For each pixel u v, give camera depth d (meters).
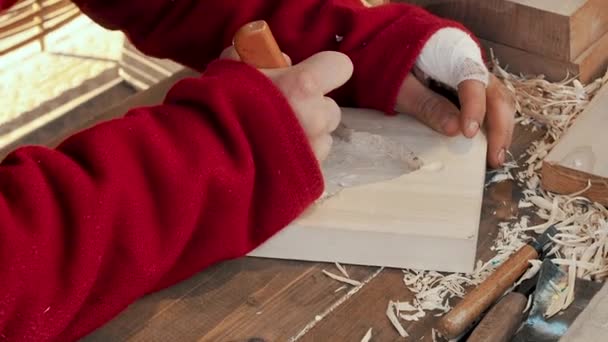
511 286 0.70
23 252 0.59
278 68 0.76
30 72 1.99
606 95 0.89
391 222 0.73
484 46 1.01
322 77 0.75
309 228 0.73
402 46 0.87
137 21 1.00
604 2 0.97
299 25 0.93
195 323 0.68
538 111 0.93
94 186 0.64
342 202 0.76
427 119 0.85
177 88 0.74
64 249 0.62
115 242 0.65
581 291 0.70
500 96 0.86
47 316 0.60
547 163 0.80
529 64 0.99
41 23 1.89
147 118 0.70
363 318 0.68
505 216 0.79
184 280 0.73
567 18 0.93
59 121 1.84
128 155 0.67
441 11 1.04
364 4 1.01
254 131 0.71
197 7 0.95
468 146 0.83
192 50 0.99
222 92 0.71
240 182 0.70
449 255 0.73
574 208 0.79
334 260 0.75
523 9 0.96
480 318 0.66
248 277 0.73
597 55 0.99
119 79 1.96
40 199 0.61
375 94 0.88
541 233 0.77
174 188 0.67
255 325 0.68
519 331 0.66
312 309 0.69
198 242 0.72
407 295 0.71
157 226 0.67
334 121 0.76
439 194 0.77
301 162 0.72
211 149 0.69
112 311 0.66
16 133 1.79
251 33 0.74
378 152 0.81
